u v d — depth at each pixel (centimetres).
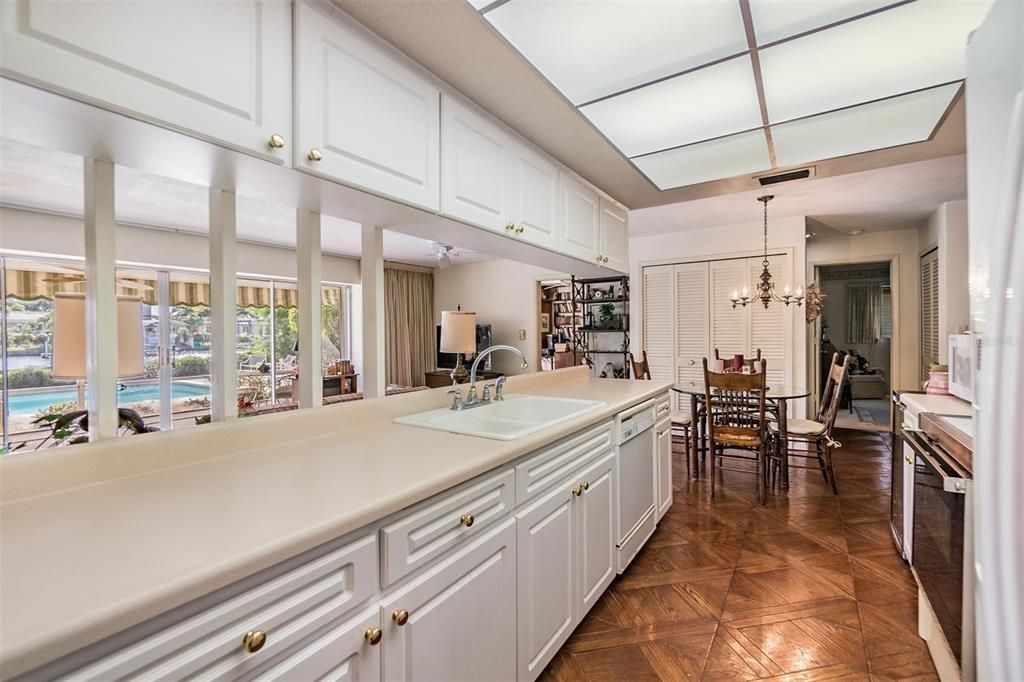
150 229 471
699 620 188
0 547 73
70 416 173
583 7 128
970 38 90
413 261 705
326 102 119
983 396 80
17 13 73
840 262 537
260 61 105
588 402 217
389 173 138
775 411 375
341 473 111
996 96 77
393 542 98
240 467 116
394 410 180
